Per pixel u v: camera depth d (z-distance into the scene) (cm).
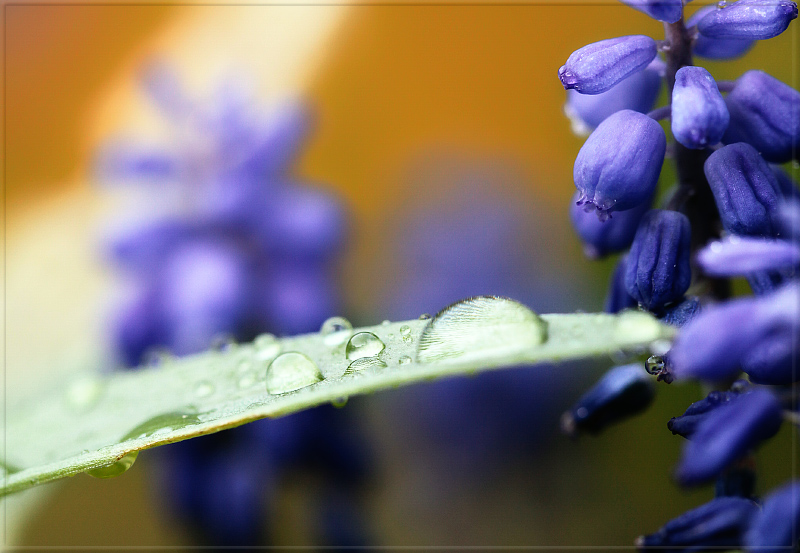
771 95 13
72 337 36
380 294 31
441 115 44
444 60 46
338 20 48
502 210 32
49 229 43
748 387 12
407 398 29
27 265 40
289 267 24
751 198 13
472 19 46
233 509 20
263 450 21
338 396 12
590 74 13
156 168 25
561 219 33
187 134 25
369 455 22
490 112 43
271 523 21
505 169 36
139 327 23
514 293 29
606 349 12
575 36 44
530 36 44
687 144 12
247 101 26
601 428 14
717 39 13
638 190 13
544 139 41
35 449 14
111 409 14
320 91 46
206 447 21
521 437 28
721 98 12
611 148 13
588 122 14
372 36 47
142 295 23
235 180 24
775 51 26
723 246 12
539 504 27
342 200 27
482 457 28
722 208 13
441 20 46
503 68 44
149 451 21
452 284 30
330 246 24
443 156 39
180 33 50
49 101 49
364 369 13
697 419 12
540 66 44
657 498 27
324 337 14
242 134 25
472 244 31
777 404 12
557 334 12
